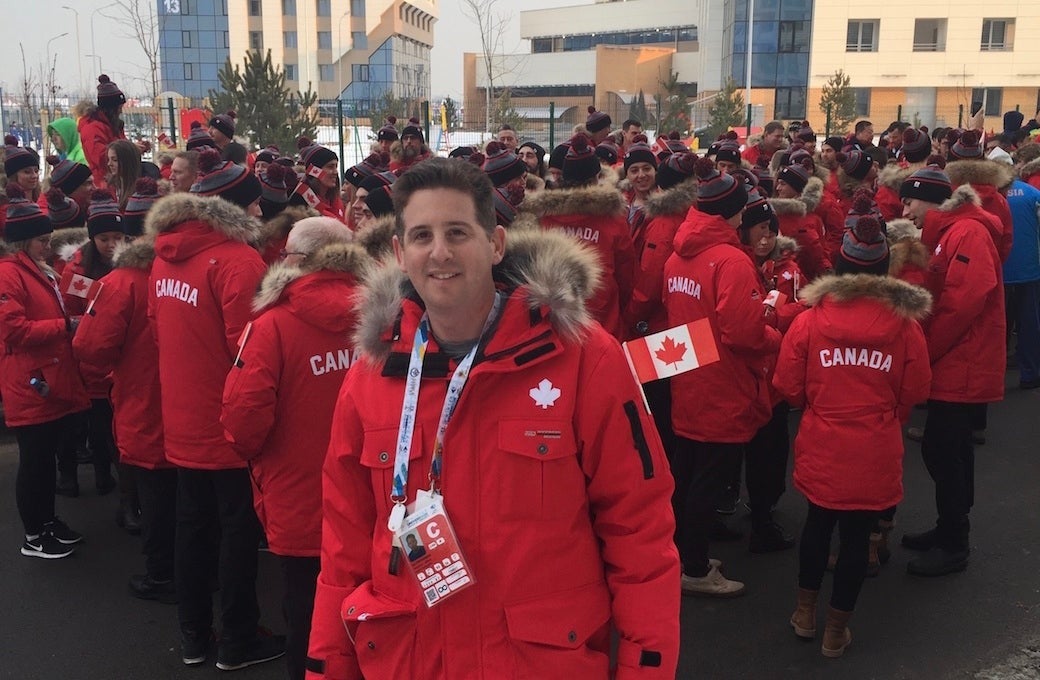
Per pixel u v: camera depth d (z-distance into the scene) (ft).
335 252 10.59
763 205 15.89
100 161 27.09
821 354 12.80
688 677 12.94
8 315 15.52
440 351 6.31
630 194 23.95
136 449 14.39
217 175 12.82
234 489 12.53
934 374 15.47
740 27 140.56
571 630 6.00
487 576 5.97
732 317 13.75
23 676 13.08
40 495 16.69
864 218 12.82
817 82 142.92
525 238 6.53
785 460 17.06
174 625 14.56
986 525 17.84
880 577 15.84
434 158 6.20
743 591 15.33
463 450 6.04
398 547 6.19
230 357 12.28
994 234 16.12
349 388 6.63
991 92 147.95
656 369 8.40
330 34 266.98
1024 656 13.33
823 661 13.30
